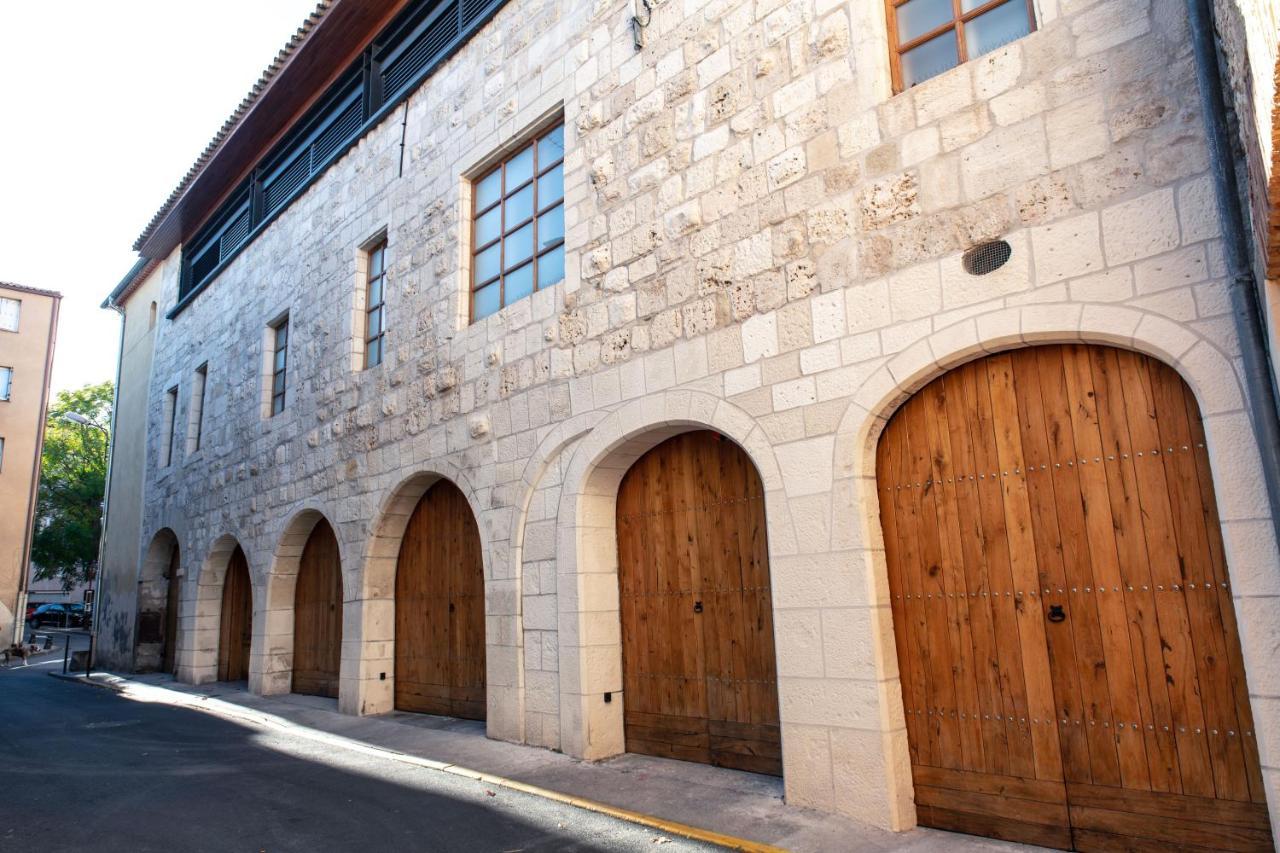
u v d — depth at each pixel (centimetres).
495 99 863
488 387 804
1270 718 342
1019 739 438
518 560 740
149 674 1570
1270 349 337
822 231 535
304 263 1187
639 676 669
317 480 1066
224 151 1419
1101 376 430
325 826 510
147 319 1869
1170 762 391
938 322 470
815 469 515
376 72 1113
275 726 916
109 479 1942
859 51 534
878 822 461
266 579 1165
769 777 566
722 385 582
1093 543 425
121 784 635
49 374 2666
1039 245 437
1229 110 367
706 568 630
